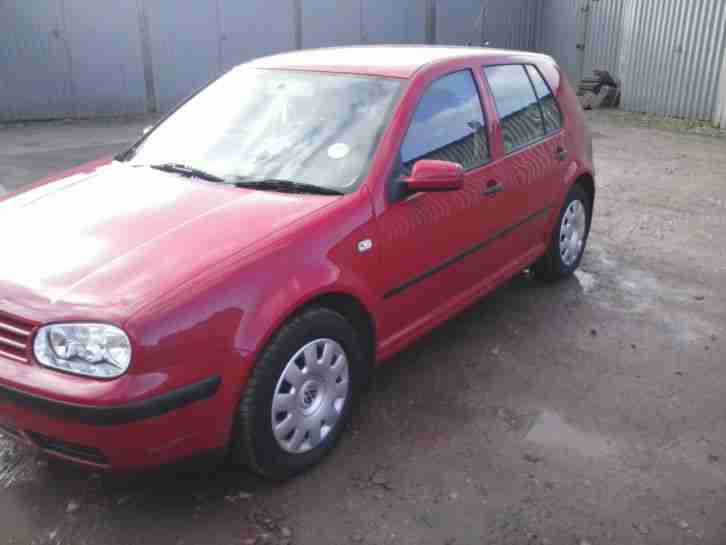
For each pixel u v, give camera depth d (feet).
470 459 10.55
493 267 14.24
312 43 52.80
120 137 38.58
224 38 48.96
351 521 9.26
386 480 10.04
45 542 8.84
